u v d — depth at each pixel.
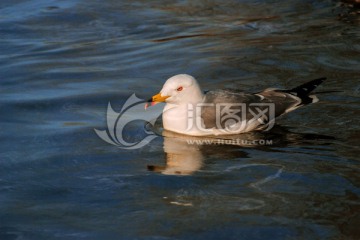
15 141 12.57
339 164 11.41
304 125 12.95
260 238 9.31
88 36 18.89
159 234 9.46
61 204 10.35
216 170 11.35
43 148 12.30
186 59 16.83
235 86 14.91
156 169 11.44
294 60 16.38
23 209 10.20
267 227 9.57
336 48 17.05
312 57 16.52
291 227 9.55
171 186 10.84
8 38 18.75
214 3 21.48
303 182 10.85
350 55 16.56
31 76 16.00
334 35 17.98
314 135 12.52
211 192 10.61
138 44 18.17
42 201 10.45
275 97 13.07
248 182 10.91
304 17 19.70
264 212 9.97
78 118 13.62
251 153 11.95
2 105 14.21
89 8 20.98
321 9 20.30
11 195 10.64
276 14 20.14
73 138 12.70
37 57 17.33
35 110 14.02
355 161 11.49
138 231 9.55
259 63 16.31
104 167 11.57
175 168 11.45
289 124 13.03
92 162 11.77
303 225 9.61
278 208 10.08
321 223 9.66
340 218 9.77
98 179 11.14
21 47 18.09
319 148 12.02
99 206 10.27
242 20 19.78
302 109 13.59
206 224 9.69
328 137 12.42
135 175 11.25
